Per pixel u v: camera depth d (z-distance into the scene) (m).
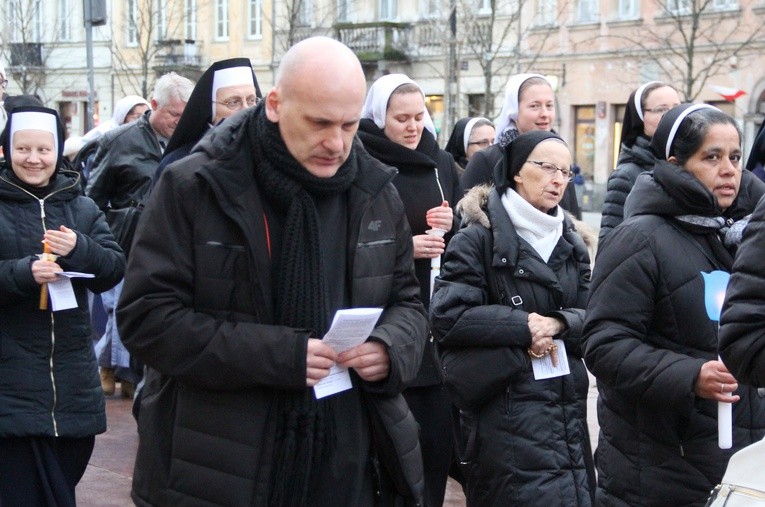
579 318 5.80
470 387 5.73
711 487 4.79
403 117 6.98
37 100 9.35
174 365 3.92
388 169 4.24
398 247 4.31
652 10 37.31
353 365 4.04
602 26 38.75
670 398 4.67
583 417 5.88
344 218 4.16
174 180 3.99
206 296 3.98
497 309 5.75
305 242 4.03
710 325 4.79
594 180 39.97
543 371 5.74
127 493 7.84
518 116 7.91
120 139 9.50
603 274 4.92
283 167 3.97
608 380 4.86
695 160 4.89
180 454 3.98
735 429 4.79
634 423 4.91
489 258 5.88
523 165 5.94
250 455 3.93
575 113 40.28
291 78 3.89
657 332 4.89
